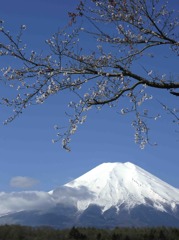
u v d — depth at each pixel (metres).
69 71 13.41
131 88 13.55
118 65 13.55
